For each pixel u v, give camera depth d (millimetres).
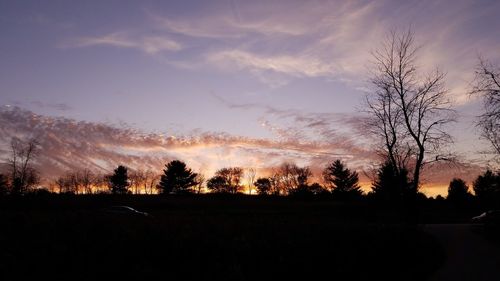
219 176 122188
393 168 34875
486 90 25016
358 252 15422
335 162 100812
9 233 14461
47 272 10477
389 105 35219
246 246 13789
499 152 25484
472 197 87688
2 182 71062
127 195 81625
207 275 11133
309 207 64562
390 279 13203
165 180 102312
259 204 72375
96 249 12445
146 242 13477
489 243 25047
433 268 15594
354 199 87250
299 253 13883
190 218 24094
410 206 33750
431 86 34250
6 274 10133
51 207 52125
